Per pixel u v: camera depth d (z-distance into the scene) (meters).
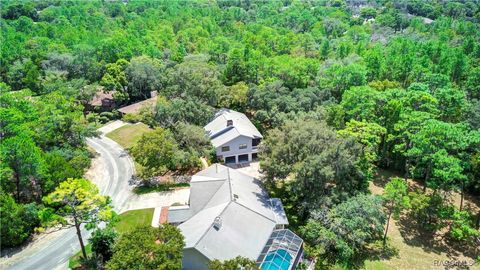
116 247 31.91
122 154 66.81
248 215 40.94
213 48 111.44
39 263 40.72
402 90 65.12
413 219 51.12
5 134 51.50
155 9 194.12
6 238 42.50
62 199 36.38
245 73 85.56
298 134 47.84
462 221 44.38
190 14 177.38
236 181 48.22
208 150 60.94
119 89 89.69
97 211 38.88
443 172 45.81
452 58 88.81
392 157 63.22
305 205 45.81
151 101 85.25
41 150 52.62
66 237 45.19
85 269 39.03
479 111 60.56
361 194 45.88
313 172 44.38
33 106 58.72
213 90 73.25
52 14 170.75
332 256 42.56
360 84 76.81
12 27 139.75
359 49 109.88
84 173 59.66
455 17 179.50
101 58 102.38
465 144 48.69
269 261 36.84
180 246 31.39
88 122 73.06
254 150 64.88
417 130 54.69
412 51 98.25
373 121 61.38
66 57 96.81
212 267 30.39
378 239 47.09
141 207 50.81
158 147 54.81
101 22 154.62
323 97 74.38
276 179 53.38
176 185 56.41
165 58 110.06
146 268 29.38
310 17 174.12
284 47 117.50
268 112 71.06
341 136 50.91
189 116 68.25
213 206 43.47
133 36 120.06
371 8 198.62
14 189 46.97
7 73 98.44
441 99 64.38
